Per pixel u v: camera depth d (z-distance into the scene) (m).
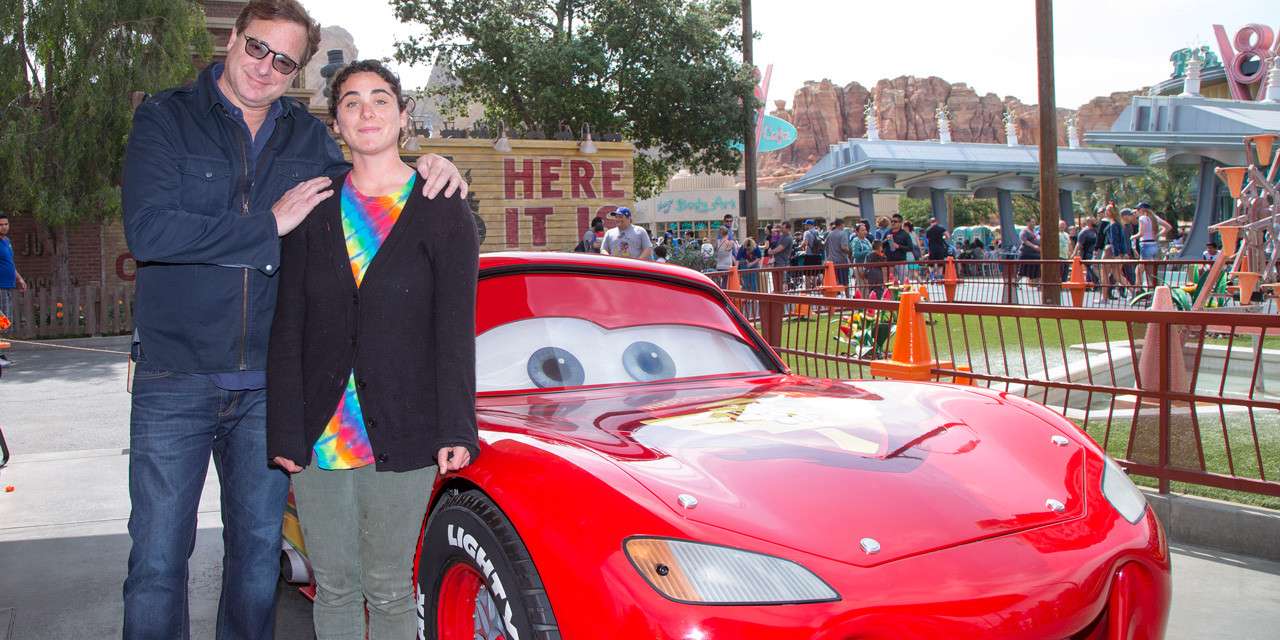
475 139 18.55
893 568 2.03
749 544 2.01
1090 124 191.50
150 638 2.38
